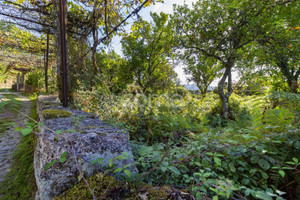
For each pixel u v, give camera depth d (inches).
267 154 48.6
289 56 149.0
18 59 421.4
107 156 40.3
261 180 44.0
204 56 210.2
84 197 31.4
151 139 91.9
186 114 147.7
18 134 125.4
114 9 138.3
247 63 173.3
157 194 32.9
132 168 40.8
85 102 145.1
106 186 33.6
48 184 34.1
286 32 139.2
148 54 398.9
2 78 731.4
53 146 38.5
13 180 64.5
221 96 182.4
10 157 86.3
